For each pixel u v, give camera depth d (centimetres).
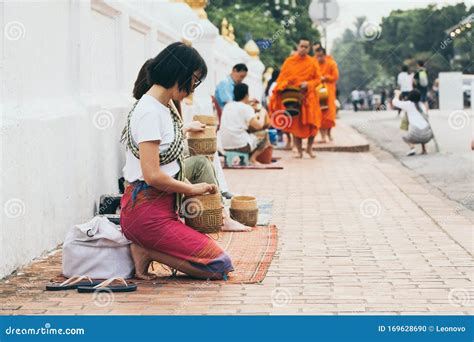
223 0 4069
